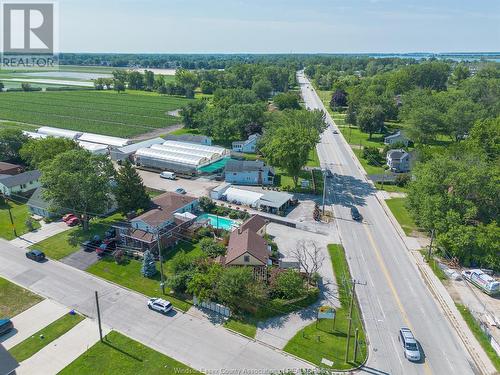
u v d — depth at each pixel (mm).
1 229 67062
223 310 46031
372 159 106750
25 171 93125
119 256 57062
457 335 43031
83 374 37188
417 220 66375
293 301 47062
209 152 102000
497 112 128125
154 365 38375
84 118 162125
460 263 56469
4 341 41531
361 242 63250
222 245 59312
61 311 46469
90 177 62469
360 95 155750
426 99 133125
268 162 86875
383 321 45188
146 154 101812
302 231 66938
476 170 58844
